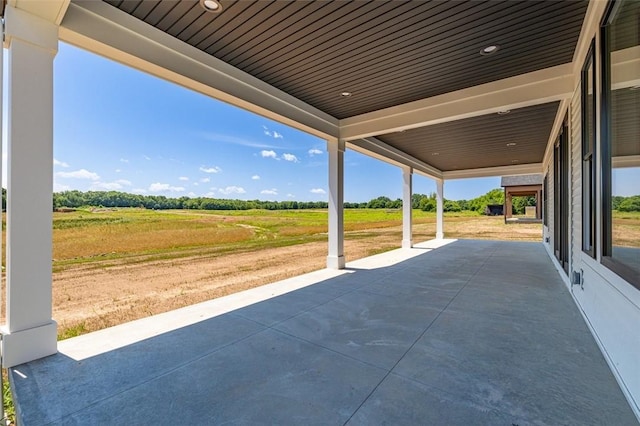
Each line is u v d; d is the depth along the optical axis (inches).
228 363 87.5
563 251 190.1
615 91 82.7
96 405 68.1
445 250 334.0
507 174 421.4
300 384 76.2
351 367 84.5
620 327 75.4
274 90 165.9
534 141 282.7
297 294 161.6
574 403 67.2
